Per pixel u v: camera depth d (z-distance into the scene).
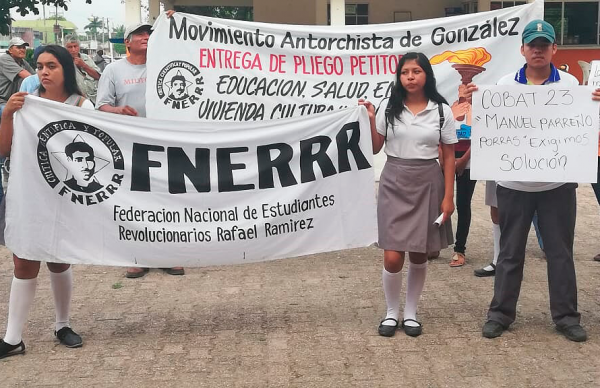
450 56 6.99
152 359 4.71
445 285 6.29
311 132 5.02
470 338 4.99
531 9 6.89
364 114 5.00
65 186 4.77
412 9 18.53
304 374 4.43
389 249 4.90
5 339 4.74
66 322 5.02
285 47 6.98
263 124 4.98
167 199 4.93
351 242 5.09
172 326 5.35
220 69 6.91
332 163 5.03
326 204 5.06
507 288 5.02
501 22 6.94
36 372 4.50
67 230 4.80
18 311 4.73
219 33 6.88
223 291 6.24
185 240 4.96
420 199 4.86
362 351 4.79
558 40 17.95
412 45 6.99
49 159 4.73
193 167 4.94
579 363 4.53
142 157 4.88
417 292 5.12
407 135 4.86
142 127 4.87
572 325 4.93
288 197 5.02
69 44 10.09
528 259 7.16
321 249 5.09
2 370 4.52
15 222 4.67
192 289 6.32
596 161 4.78
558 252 4.95
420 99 4.93
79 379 4.39
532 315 5.46
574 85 4.90
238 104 6.96
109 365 4.61
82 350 4.87
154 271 6.91
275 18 18.31
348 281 6.48
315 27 6.98
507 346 4.83
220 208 4.98
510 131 4.84
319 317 5.50
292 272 6.81
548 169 4.81
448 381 4.30
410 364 4.56
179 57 6.83
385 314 5.55
